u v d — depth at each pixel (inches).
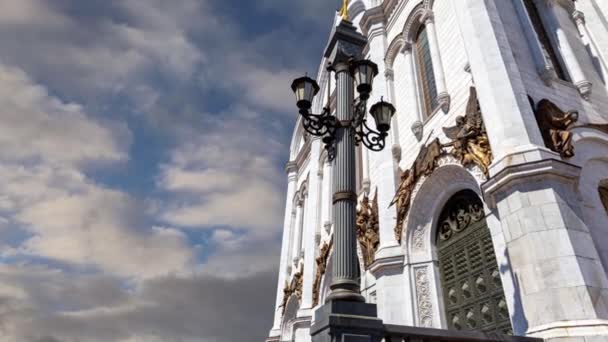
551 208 327.0
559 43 522.9
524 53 454.3
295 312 1119.6
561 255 309.1
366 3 957.2
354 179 307.4
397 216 578.6
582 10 589.0
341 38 375.2
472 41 449.4
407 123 650.8
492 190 368.2
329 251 885.2
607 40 542.9
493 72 414.9
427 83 641.6
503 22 461.1
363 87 333.7
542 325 300.8
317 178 1088.8
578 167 349.4
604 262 345.4
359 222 695.7
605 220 375.6
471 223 485.1
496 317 417.4
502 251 368.5
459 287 485.4
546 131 388.8
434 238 545.0
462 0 480.7
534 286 316.5
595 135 426.0
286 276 1233.4
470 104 468.1
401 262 546.9
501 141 377.4
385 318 527.2
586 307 287.6
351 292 258.2
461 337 275.0
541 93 431.5
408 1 729.6
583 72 498.9
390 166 640.4
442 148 512.4
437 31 614.5
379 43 783.1
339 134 327.0
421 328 269.1
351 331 241.4
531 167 341.7
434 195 543.5
